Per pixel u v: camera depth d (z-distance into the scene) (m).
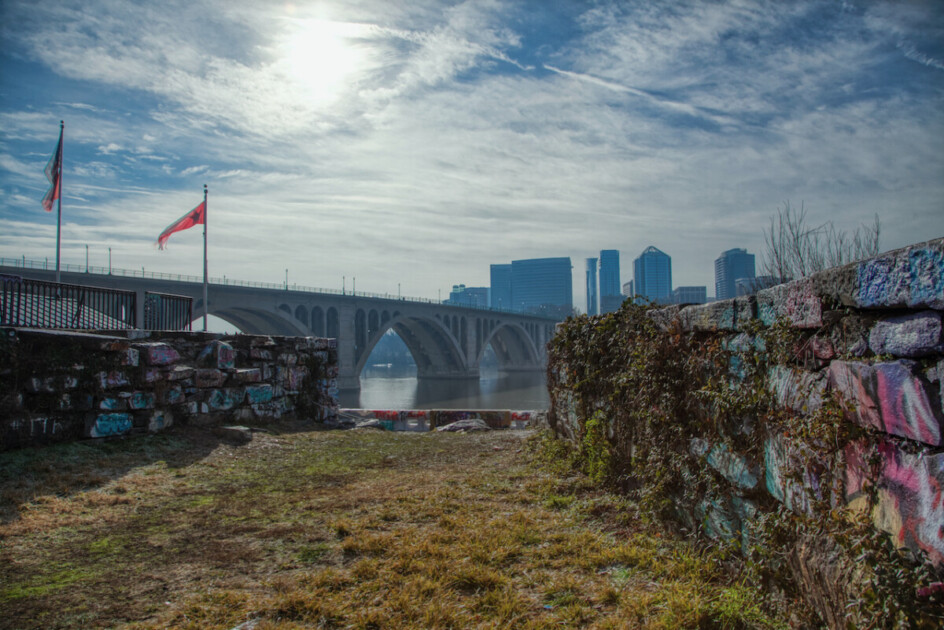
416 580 3.69
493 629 3.09
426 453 8.59
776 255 9.73
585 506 5.23
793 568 2.93
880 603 2.20
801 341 2.99
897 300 2.23
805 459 2.82
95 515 5.27
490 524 4.82
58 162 18.14
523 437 9.93
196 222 26.08
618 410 5.58
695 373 4.12
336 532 4.78
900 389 2.20
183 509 5.54
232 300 59.97
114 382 7.86
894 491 2.25
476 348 113.88
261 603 3.49
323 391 13.02
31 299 8.56
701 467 4.01
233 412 9.98
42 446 7.07
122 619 3.34
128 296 10.37
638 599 3.33
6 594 3.68
